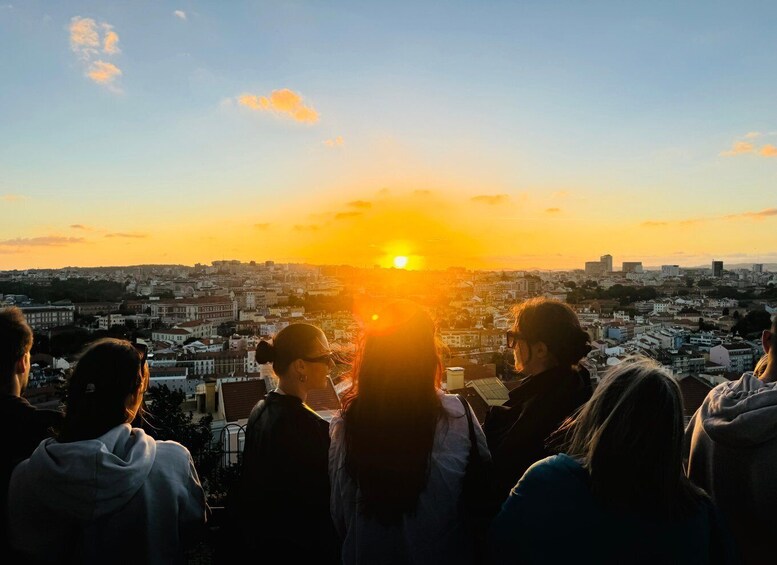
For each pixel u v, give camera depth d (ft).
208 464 13.29
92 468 4.51
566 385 5.83
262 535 5.42
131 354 5.09
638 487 3.84
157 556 4.83
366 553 4.65
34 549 4.68
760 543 4.54
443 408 4.83
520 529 4.11
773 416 4.36
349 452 4.75
